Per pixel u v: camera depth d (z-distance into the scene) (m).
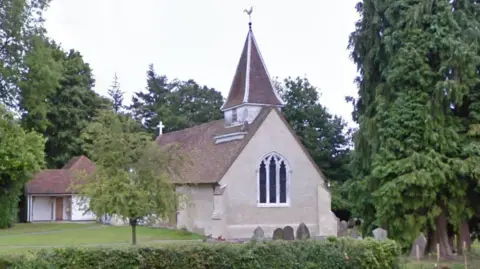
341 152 63.72
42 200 60.44
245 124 42.94
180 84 88.31
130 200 23.94
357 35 32.09
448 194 27.69
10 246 33.38
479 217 29.14
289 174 42.44
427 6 27.66
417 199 27.12
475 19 28.70
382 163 27.78
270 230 41.03
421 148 27.25
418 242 26.38
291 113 62.88
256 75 44.66
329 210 43.34
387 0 29.86
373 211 31.09
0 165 42.94
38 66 49.28
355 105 33.47
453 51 26.72
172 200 25.53
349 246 17.91
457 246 30.05
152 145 25.17
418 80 27.36
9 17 47.84
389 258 18.28
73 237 39.91
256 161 41.41
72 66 67.06
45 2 50.22
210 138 47.72
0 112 43.75
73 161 64.06
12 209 49.84
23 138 44.31
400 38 28.31
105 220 53.38
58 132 66.00
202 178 41.84
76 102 67.00
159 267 15.71
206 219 41.41
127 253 15.40
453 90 26.72
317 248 17.50
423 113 27.05
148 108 84.19
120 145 24.52
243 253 16.61
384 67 30.77
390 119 27.84
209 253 16.30
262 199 41.38
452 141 27.03
